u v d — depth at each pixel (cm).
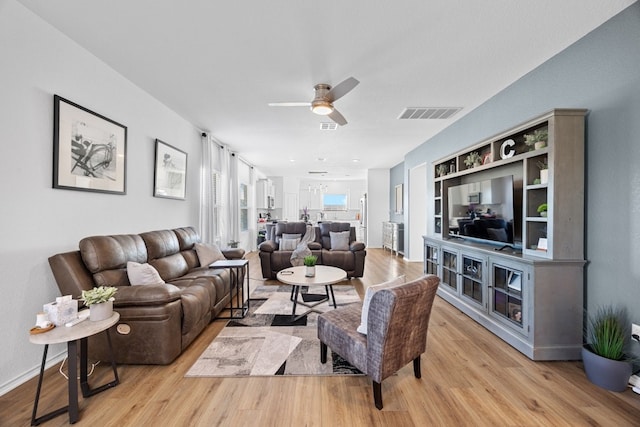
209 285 279
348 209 1145
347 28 198
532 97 260
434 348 235
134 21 193
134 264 232
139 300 199
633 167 182
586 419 154
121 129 272
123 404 165
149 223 326
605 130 198
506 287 252
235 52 229
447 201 392
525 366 207
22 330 184
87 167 233
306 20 190
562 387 182
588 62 208
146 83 288
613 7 181
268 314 312
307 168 853
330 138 498
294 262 448
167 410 160
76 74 222
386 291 154
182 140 396
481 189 312
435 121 403
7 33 174
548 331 214
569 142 210
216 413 158
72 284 195
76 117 222
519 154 268
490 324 267
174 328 211
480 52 230
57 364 207
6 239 175
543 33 206
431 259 408
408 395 174
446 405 165
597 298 205
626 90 185
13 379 179
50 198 203
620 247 190
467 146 342
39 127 194
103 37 212
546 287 213
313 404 166
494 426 149
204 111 366
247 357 219
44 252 199
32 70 189
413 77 271
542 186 224
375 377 159
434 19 189
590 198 209
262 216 959
